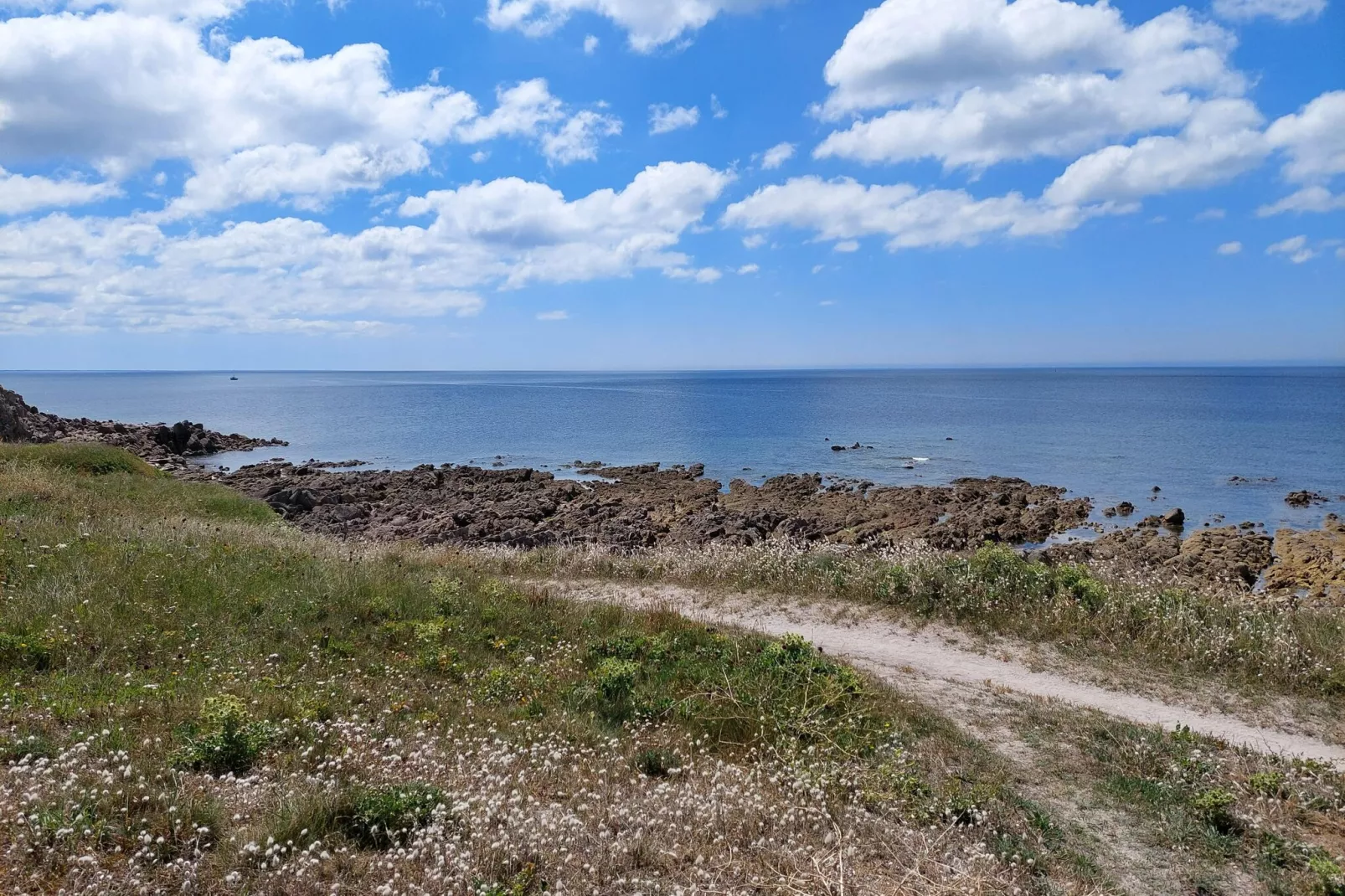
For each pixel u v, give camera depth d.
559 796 7.07
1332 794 7.67
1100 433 73.12
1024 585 14.17
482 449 67.88
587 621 13.06
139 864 5.13
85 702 7.80
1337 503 38.78
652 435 77.44
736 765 8.29
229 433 82.38
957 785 7.66
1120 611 12.92
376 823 5.97
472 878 5.36
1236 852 6.78
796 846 6.38
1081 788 7.88
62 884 4.83
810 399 142.12
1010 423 85.06
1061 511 36.16
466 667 10.62
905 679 11.05
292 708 8.31
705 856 6.17
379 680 9.80
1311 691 10.59
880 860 6.38
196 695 8.35
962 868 6.23
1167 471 49.47
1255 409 102.19
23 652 9.06
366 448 68.81
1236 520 35.47
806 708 9.41
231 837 5.56
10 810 5.45
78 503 19.75
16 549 13.06
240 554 14.78
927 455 59.34
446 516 33.56
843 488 44.12
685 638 12.12
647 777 7.58
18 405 51.53
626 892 5.59
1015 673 11.50
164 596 11.77
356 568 14.84
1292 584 24.33
